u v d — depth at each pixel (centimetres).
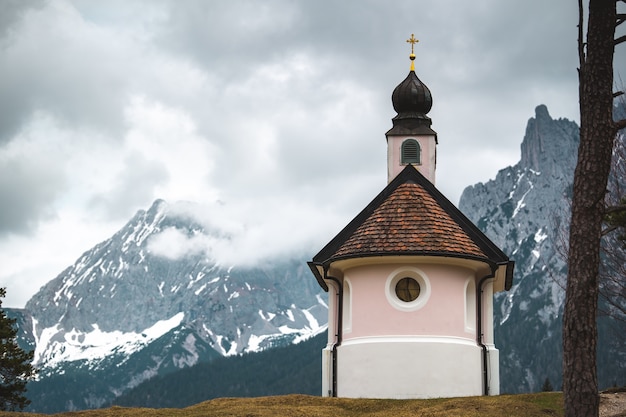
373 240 4497
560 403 3756
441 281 4478
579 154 2652
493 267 4584
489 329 4622
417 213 4600
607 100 2634
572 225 2619
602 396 3903
